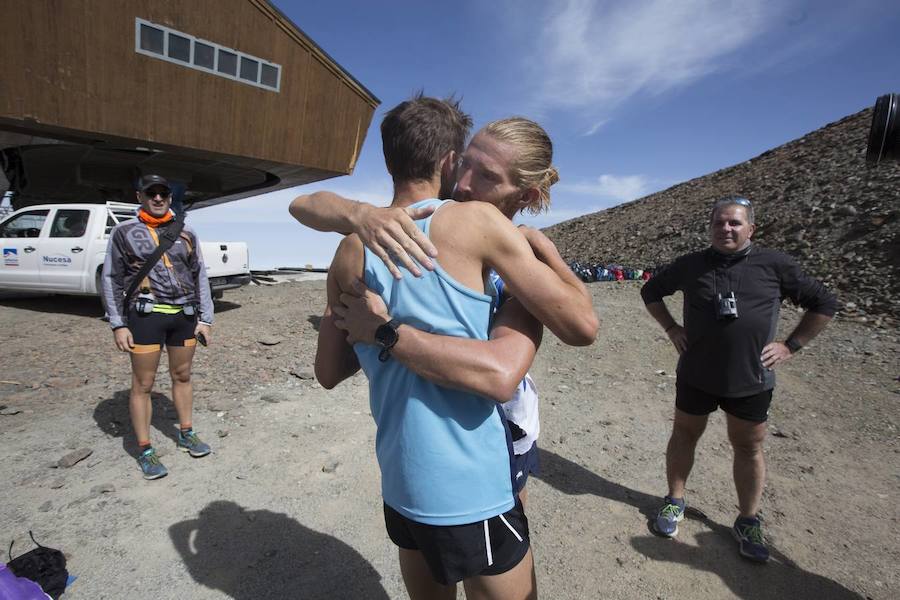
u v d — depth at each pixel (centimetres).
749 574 269
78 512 291
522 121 139
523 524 140
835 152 1700
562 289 117
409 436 126
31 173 1678
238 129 1470
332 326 153
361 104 1733
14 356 580
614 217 2638
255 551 266
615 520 313
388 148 133
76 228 849
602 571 267
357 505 311
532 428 150
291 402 469
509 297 133
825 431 455
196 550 264
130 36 1243
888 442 433
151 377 336
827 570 273
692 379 287
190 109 1370
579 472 371
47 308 899
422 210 120
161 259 332
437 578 133
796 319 856
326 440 395
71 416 418
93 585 237
